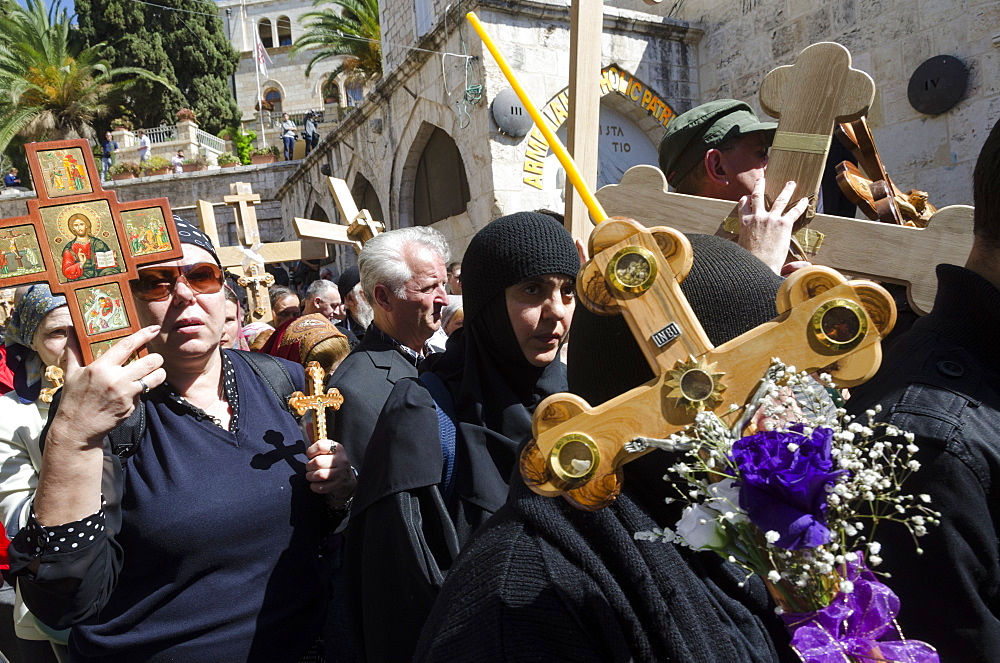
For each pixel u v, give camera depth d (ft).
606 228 2.75
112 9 109.40
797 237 6.79
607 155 29.99
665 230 2.74
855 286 2.64
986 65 21.08
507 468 5.74
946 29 21.90
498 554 3.06
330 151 49.73
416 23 35.70
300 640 5.95
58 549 4.72
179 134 92.89
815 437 2.47
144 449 5.78
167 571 5.57
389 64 39.88
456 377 6.36
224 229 76.18
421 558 5.12
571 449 2.70
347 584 5.89
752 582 3.25
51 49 91.86
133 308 5.22
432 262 8.68
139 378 4.89
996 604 3.56
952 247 6.33
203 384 6.29
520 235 6.04
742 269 3.13
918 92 22.50
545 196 28.02
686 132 7.50
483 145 27.48
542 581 2.92
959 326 4.06
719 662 2.84
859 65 24.36
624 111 30.17
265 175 75.77
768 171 6.39
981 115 21.29
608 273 2.73
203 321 6.02
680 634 2.82
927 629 3.50
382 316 8.75
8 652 9.93
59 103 93.76
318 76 131.03
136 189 76.59
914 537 3.51
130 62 110.32
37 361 8.06
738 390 2.68
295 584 5.94
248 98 133.49
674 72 30.32
